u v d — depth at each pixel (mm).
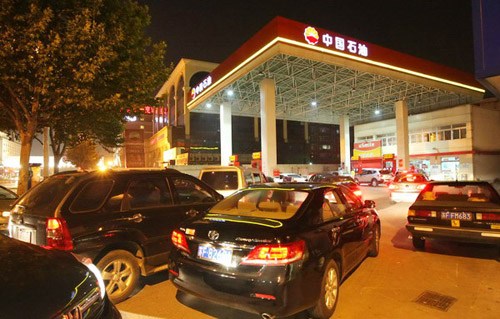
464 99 33312
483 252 6742
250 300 3248
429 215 6527
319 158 68562
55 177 4914
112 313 2580
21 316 1933
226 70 25328
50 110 10211
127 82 10453
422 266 5848
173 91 56344
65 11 8727
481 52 10141
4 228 6461
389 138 38781
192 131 51719
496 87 11453
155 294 4633
